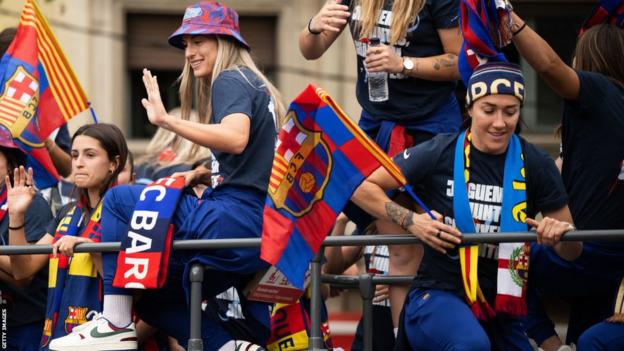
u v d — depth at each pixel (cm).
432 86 2217
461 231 1956
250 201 2036
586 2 5306
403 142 2214
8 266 2261
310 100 1934
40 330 2350
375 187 1980
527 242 1942
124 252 2003
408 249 2153
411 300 1988
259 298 2094
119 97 5238
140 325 2238
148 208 2016
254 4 5284
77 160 2203
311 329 1989
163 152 2841
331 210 1952
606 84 2109
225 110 2019
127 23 5278
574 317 2250
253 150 2050
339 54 5188
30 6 2436
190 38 2125
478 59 2014
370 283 2098
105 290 2042
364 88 2267
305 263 1944
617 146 2111
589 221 2125
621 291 2048
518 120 2050
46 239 2241
